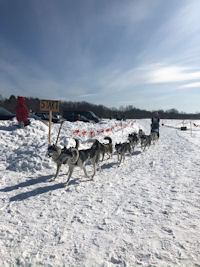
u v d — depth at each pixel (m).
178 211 3.61
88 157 5.59
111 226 3.14
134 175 6.05
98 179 5.64
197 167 6.69
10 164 6.34
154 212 3.60
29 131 10.48
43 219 3.37
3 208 3.75
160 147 11.65
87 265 2.29
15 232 2.97
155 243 2.68
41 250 2.56
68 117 22.88
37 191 4.62
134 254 2.46
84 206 3.88
